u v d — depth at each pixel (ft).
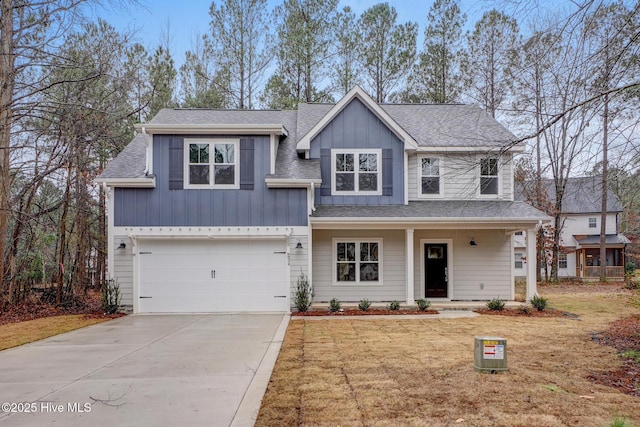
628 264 106.73
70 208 54.90
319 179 43.98
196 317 41.29
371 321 37.78
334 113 48.32
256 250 44.60
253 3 84.48
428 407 16.16
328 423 14.82
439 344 27.53
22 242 51.42
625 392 17.81
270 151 44.83
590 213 109.50
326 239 48.75
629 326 34.04
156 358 24.89
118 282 44.06
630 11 19.57
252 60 85.97
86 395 18.29
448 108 58.70
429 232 49.88
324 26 83.71
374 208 47.29
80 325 37.60
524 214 45.37
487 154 28.09
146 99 71.51
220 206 44.37
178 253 44.57
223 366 22.77
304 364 22.72
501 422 14.67
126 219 44.19
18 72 42.14
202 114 55.88
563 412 15.53
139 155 49.80
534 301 43.65
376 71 86.22
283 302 44.24
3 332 34.68
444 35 84.07
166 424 15.01
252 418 15.39
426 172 50.34
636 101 21.48
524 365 21.90
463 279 49.57
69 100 48.65
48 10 40.06
